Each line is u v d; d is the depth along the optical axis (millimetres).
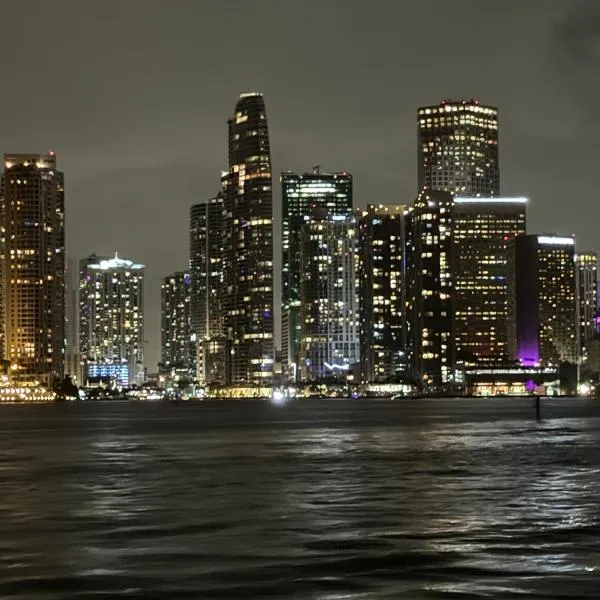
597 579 47969
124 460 130625
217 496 85375
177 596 44969
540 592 45125
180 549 57406
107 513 74250
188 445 166125
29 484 97688
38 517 72125
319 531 64062
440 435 191625
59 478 104125
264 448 154875
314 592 45562
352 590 45969
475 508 75438
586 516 70500
